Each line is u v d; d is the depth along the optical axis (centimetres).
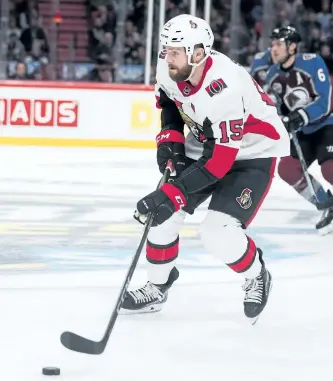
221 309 653
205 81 541
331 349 558
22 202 1145
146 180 1357
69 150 1675
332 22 2127
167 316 629
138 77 2033
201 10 2114
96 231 968
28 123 1702
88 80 2023
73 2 2122
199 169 552
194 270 784
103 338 505
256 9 2102
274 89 983
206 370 508
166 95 612
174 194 547
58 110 1702
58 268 782
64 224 1005
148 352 540
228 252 583
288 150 606
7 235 932
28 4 2114
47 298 669
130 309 626
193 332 589
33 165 1478
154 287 630
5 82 1689
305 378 497
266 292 607
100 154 1634
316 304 676
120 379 485
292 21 2119
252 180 586
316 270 800
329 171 980
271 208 1150
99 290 700
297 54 966
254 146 592
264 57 1011
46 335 568
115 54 2103
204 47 536
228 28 2120
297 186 988
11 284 716
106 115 1711
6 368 496
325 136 974
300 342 572
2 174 1378
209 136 552
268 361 529
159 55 572
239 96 545
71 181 1328
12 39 2070
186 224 1019
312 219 1077
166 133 617
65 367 502
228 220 578
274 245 914
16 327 585
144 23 2105
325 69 955
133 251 867
